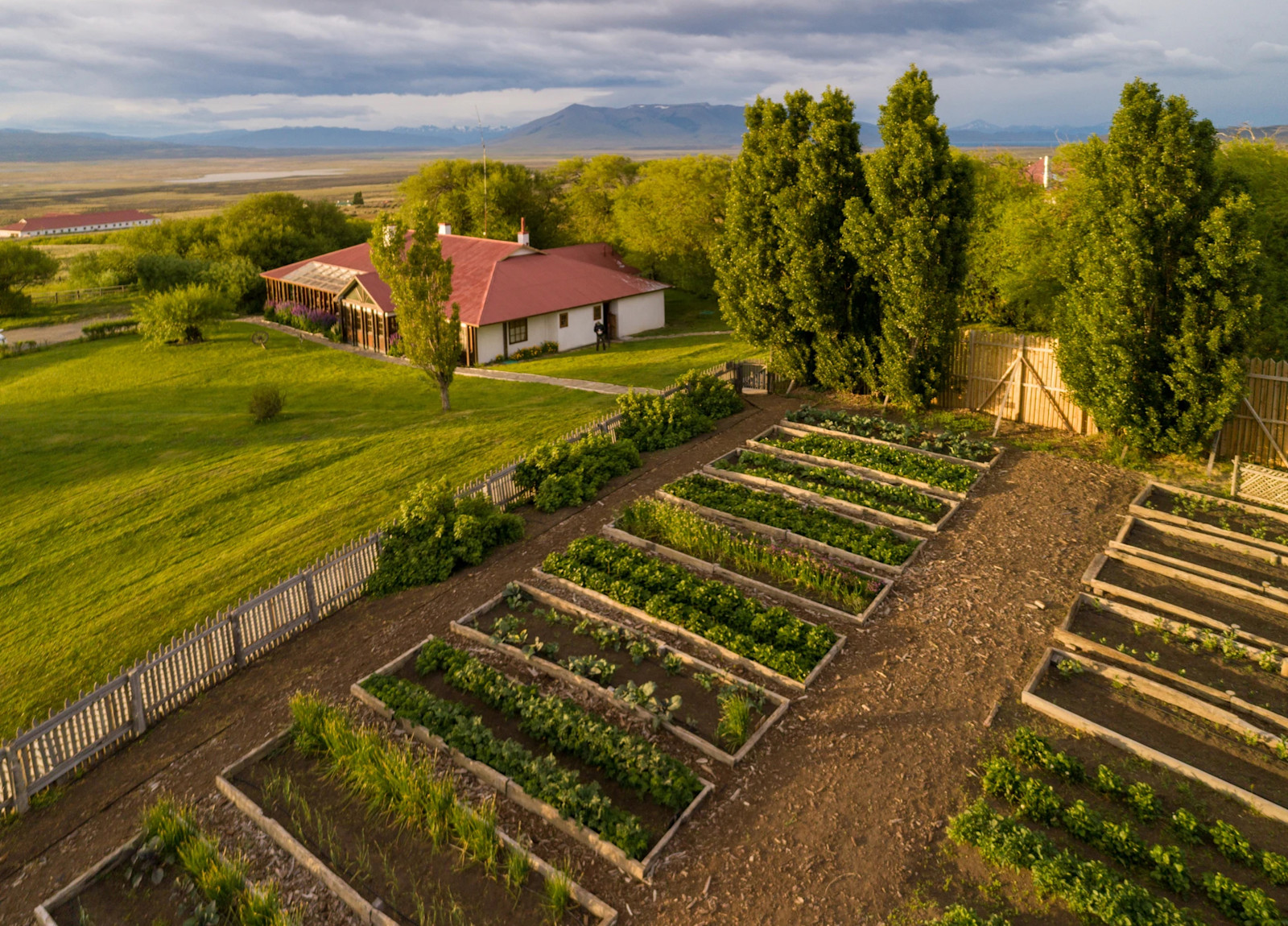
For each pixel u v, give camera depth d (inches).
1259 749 415.5
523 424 1079.0
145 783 452.4
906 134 834.2
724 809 397.4
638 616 555.5
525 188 3093.0
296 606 595.5
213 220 3112.7
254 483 976.9
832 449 828.6
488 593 616.1
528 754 422.3
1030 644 509.0
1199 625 518.3
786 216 932.6
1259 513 659.4
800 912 339.9
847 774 414.0
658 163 2625.5
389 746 446.0
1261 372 730.8
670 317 2407.7
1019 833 357.1
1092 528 654.5
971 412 951.6
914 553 620.4
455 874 368.8
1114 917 314.7
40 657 646.5
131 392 1646.2
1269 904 315.9
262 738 475.2
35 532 904.3
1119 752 414.6
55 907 368.2
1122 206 714.2
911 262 853.8
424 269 1201.4
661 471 826.8
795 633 518.3
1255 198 879.7
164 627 655.1
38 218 6481.3
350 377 1699.1
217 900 360.2
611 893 354.6
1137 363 746.2
